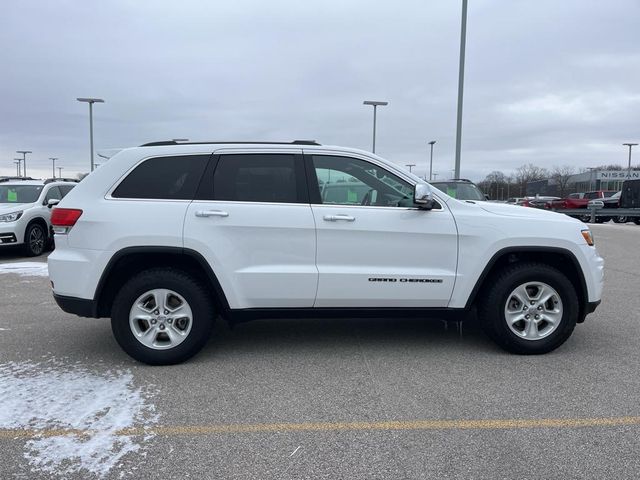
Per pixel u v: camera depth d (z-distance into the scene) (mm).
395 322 6051
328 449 3211
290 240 4559
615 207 30625
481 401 3887
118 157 4621
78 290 4453
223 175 4613
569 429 3457
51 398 3910
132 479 2879
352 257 4625
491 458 3109
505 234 4711
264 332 5645
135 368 4543
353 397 3961
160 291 4520
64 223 4484
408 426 3502
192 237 4434
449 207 4773
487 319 4832
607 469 2988
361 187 4742
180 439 3320
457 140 18062
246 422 3557
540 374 4418
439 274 4699
